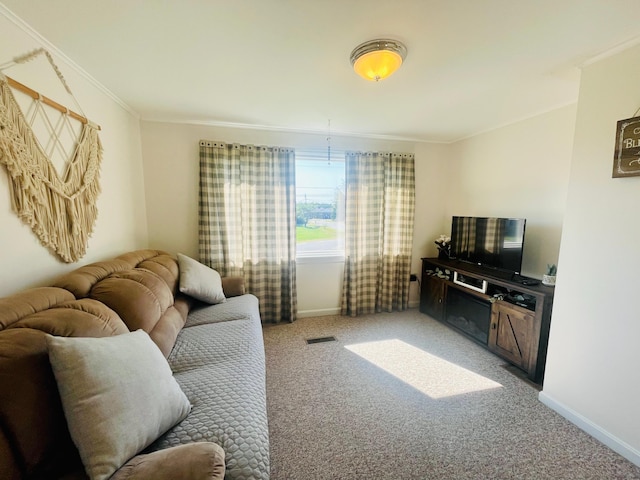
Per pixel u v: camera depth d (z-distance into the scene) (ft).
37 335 3.02
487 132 10.34
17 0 3.86
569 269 5.72
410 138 11.62
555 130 8.04
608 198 5.05
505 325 7.94
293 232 10.62
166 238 9.71
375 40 4.78
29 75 4.56
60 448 2.93
